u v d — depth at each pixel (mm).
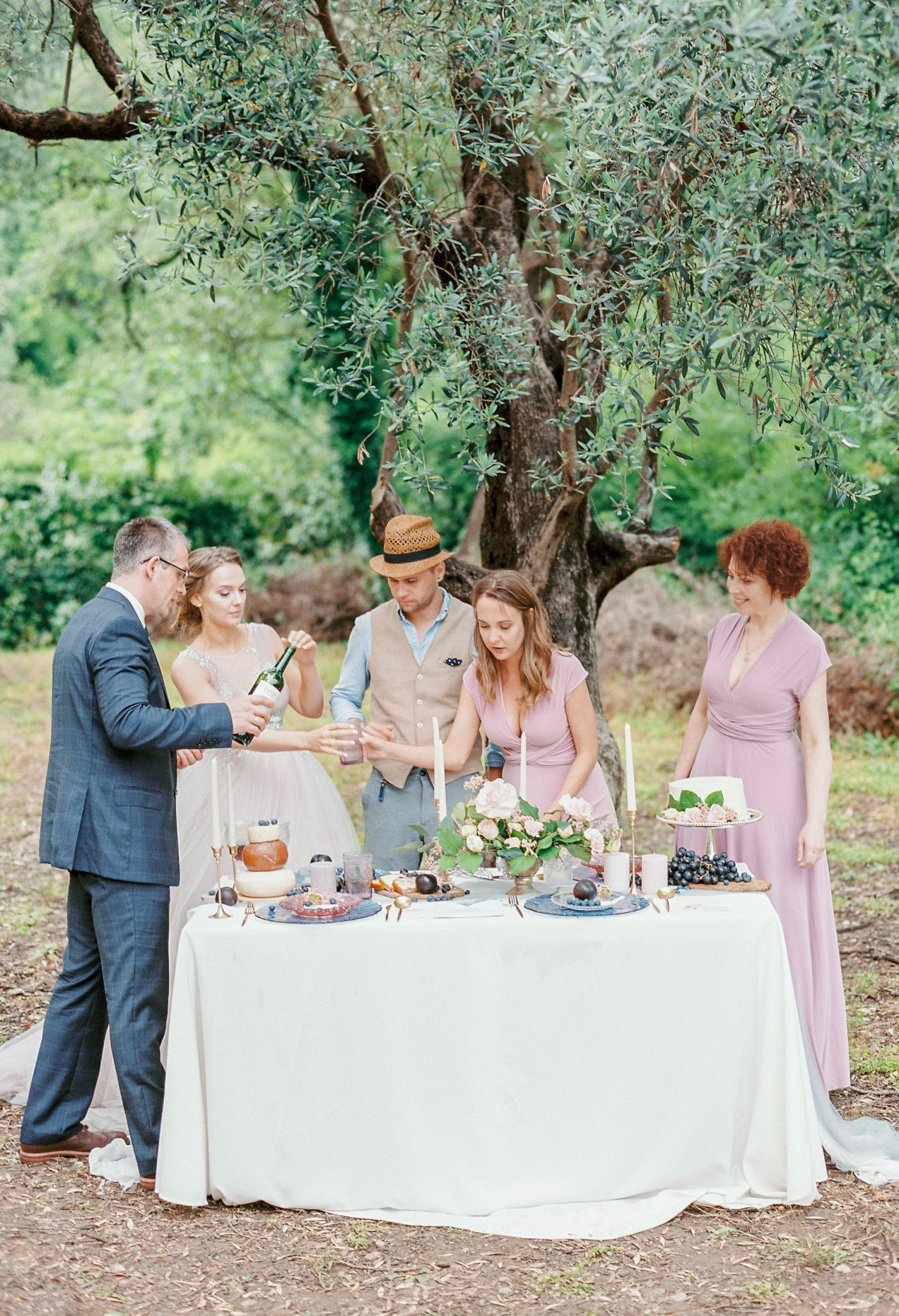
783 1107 3152
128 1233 3076
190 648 4125
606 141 3426
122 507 16609
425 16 4066
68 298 17672
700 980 3168
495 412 5008
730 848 3912
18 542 16328
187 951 3131
